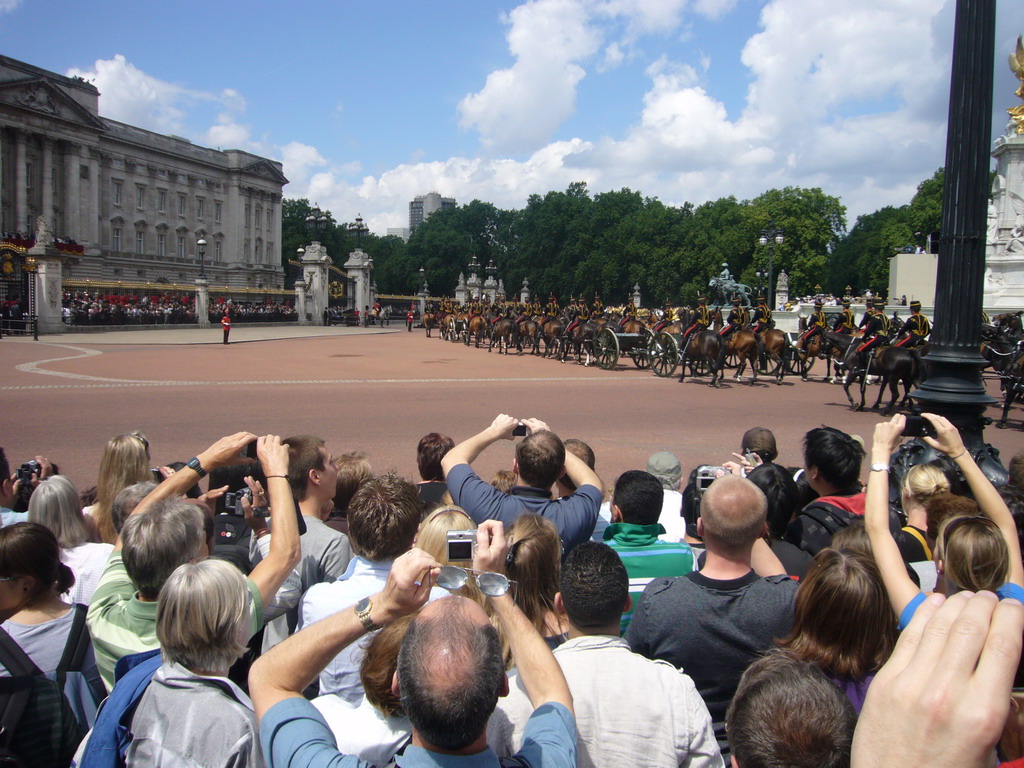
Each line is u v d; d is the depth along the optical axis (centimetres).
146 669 324
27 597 389
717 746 314
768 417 1812
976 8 856
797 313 4481
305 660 256
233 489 608
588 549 344
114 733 305
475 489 487
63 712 349
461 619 230
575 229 11281
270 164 12188
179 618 295
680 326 3100
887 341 2019
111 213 9838
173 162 10694
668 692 312
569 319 3569
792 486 552
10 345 3569
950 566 364
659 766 298
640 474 498
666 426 1652
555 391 2236
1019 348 1969
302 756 231
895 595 326
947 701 116
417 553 258
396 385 2317
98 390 2030
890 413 1939
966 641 122
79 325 4556
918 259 4388
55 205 9006
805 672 240
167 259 10506
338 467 655
